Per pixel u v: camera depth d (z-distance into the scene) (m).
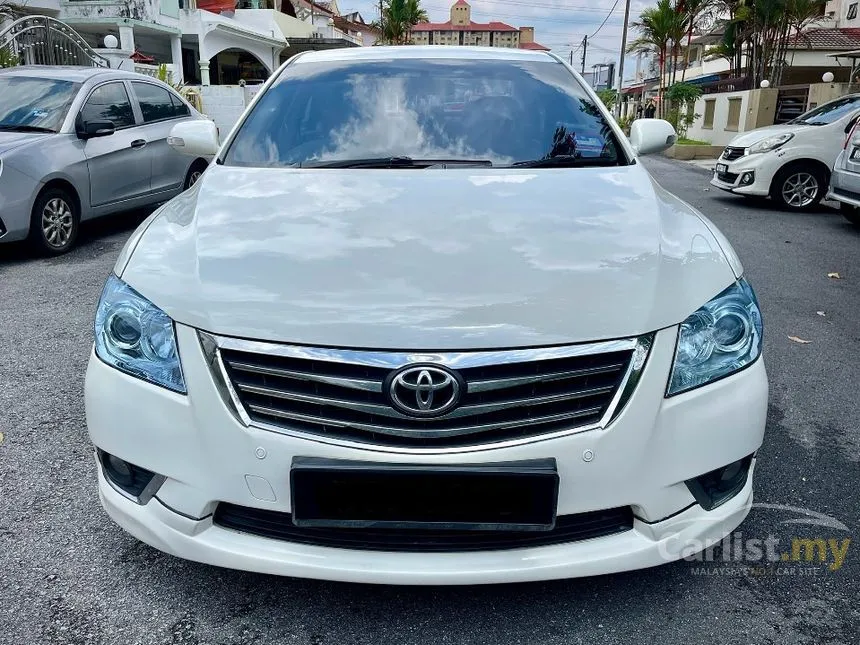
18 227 6.04
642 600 2.18
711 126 23.16
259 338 1.86
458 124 3.05
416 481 1.82
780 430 3.29
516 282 1.96
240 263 2.06
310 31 33.19
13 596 2.17
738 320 2.08
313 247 2.11
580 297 1.93
